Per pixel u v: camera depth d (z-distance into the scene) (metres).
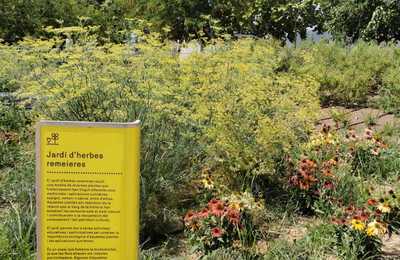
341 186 5.14
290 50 10.31
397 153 6.46
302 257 3.96
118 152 2.52
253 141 5.02
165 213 4.59
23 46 6.95
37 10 11.80
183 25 13.27
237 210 4.00
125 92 4.74
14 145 6.10
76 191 2.53
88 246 2.56
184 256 4.14
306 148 5.71
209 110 5.15
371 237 4.03
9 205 4.82
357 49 11.43
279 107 5.54
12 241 3.83
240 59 6.66
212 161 5.14
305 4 14.41
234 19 13.65
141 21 8.90
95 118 4.69
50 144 2.48
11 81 5.64
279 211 4.86
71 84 4.72
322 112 8.26
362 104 10.06
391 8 16.72
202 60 6.03
